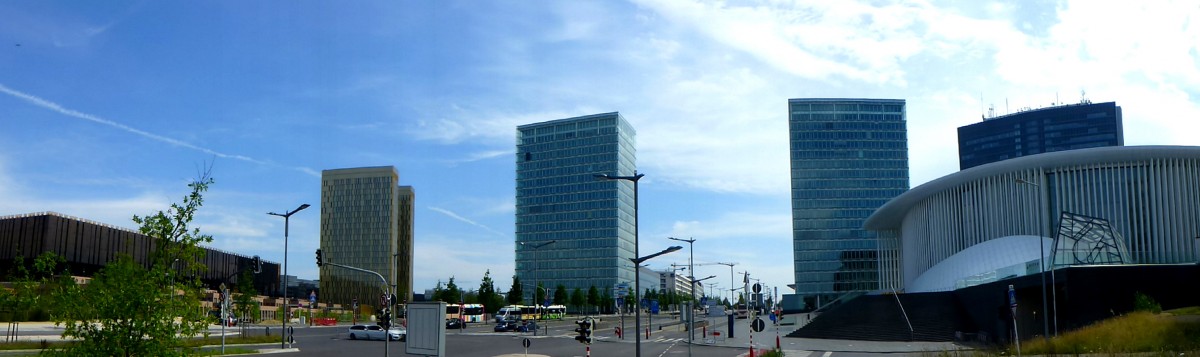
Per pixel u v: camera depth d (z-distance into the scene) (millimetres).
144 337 15125
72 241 101062
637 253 35906
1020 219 100375
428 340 28906
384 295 47125
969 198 108438
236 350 49250
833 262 197875
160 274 15266
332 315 134750
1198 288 56219
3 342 45500
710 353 55250
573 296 176250
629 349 59719
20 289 20406
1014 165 100812
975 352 42031
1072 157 96812
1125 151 94062
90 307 14828
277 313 123375
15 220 98312
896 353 53562
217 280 133750
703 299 80938
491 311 145375
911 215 129375
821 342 68625
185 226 16047
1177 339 37688
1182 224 91750
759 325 39750
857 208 199750
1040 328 63812
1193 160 93000
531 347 61594
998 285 66750
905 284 135750
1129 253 85688
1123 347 37938
